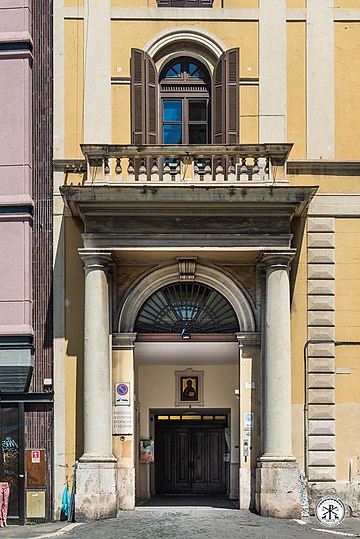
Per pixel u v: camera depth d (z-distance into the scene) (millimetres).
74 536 14523
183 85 18359
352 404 17625
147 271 17766
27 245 17719
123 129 18016
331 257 17922
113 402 17500
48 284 17797
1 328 17500
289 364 16828
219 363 22266
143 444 22000
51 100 18109
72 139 18047
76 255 17859
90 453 16609
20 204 17703
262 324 17328
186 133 18234
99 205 16656
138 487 21578
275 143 17172
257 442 17359
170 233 16797
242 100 18094
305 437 17484
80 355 17625
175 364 22469
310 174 18031
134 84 17734
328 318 17781
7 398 17531
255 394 17484
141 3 18328
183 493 22875
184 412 22766
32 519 17266
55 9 18250
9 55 18000
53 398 17531
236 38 18250
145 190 16422
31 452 17453
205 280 17875
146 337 18031
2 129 17938
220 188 16375
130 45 18188
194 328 18094
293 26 18297
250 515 16500
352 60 18281
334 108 18156
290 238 16859
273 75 18141
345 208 18016
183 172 17109
